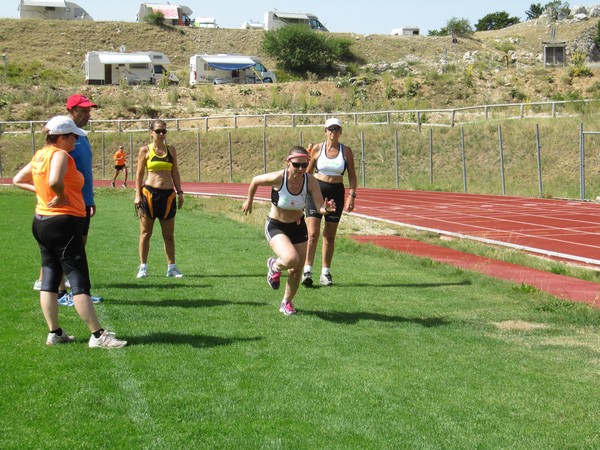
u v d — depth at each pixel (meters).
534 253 14.05
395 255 12.69
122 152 31.36
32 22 82.12
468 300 9.05
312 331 7.09
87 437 4.42
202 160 41.09
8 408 4.82
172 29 85.56
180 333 6.79
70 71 69.44
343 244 13.91
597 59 87.69
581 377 5.98
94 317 6.20
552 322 7.99
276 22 88.25
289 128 42.84
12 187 30.41
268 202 23.61
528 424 4.91
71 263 6.16
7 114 50.59
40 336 6.52
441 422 4.88
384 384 5.57
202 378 5.52
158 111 51.50
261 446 4.38
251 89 57.53
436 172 34.53
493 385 5.68
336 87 57.53
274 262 7.70
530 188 28.89
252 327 7.15
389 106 52.38
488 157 34.41
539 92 55.09
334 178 9.92
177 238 14.53
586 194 26.69
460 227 17.59
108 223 16.64
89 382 5.34
